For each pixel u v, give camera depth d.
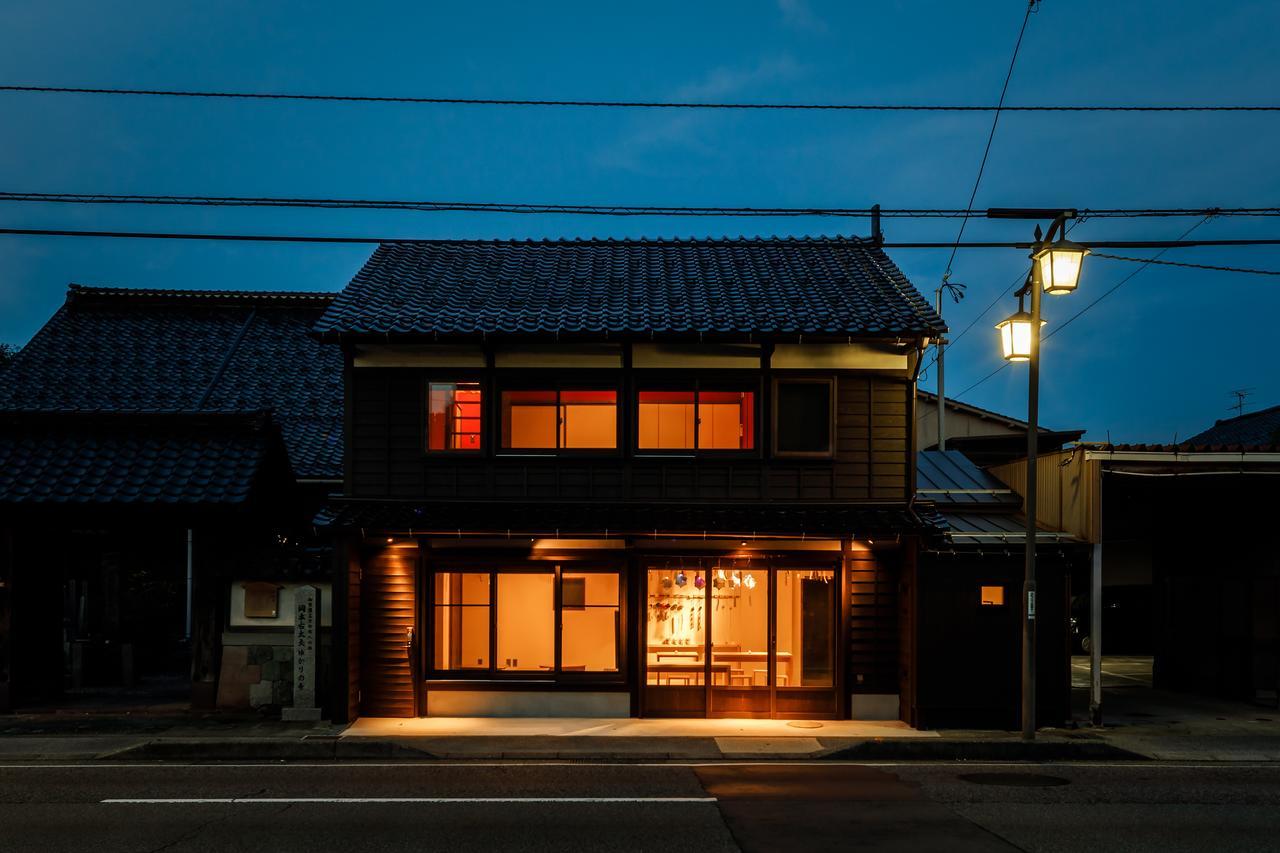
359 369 14.34
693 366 14.27
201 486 14.19
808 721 13.78
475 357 14.32
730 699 13.93
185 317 22.72
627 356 14.21
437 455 14.22
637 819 8.76
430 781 10.37
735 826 8.52
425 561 14.10
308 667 13.66
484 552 14.12
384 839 8.10
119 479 14.23
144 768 11.16
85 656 16.97
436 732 12.88
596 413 14.40
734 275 16.36
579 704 13.95
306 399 20.22
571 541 14.06
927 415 27.44
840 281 16.02
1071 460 14.27
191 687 14.91
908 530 13.38
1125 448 13.70
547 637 14.12
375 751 12.05
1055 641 13.61
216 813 8.98
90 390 19.42
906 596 13.76
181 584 20.67
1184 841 8.14
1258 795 9.89
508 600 14.17
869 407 14.32
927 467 17.34
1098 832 8.41
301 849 7.84
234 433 15.19
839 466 14.27
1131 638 22.58
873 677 14.02
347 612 13.55
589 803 9.36
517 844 7.96
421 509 13.99
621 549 14.08
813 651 14.05
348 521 13.52
